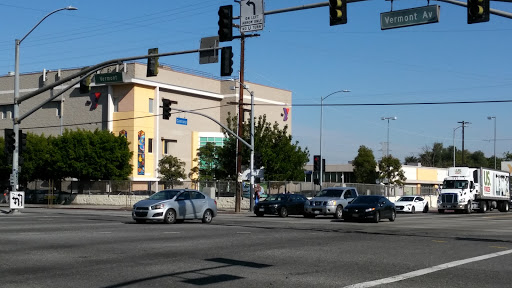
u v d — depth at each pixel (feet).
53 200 180.34
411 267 39.47
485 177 164.76
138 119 194.49
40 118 216.33
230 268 37.70
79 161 173.58
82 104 204.54
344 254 46.37
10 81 229.04
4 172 188.34
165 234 61.57
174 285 31.45
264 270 37.11
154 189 193.47
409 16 51.47
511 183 193.57
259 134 173.47
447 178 162.71
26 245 49.06
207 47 71.77
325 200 108.88
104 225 74.28
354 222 96.63
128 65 194.29
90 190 178.70
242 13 59.77
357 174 257.34
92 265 38.24
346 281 33.35
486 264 41.47
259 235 63.00
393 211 101.71
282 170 174.50
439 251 49.83
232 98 231.71
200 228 71.92
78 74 88.43
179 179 193.77
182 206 81.30
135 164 192.75
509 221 106.63
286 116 260.42
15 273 34.83
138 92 195.11
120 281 32.48
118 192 173.37
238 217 111.14
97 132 179.22
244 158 170.81
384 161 249.55
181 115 213.66
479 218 121.90
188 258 42.24
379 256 45.37
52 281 32.27
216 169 177.47
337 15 51.83
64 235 58.34
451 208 157.89
